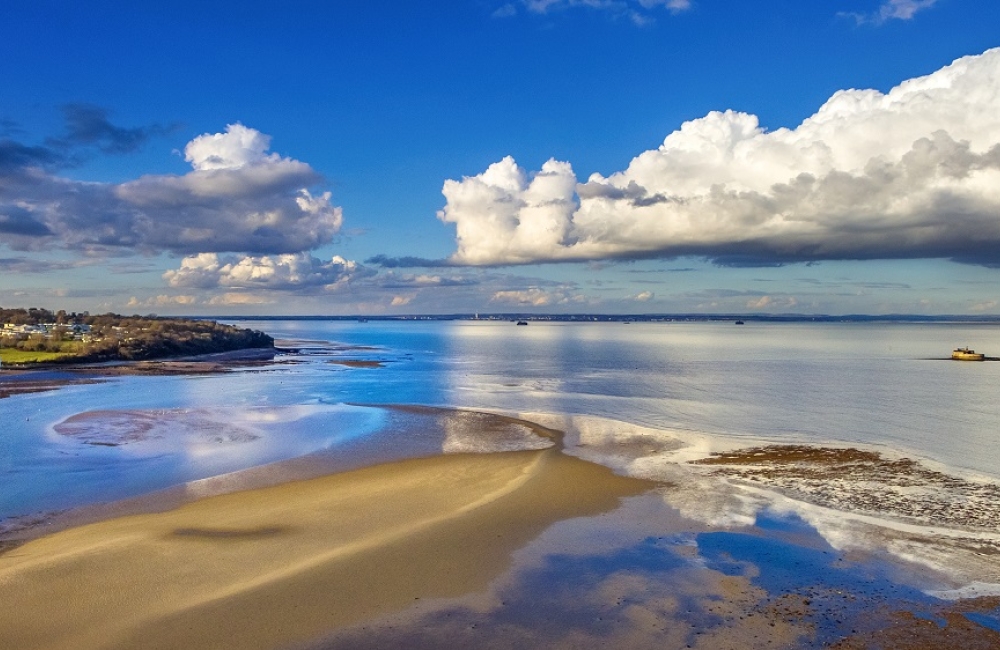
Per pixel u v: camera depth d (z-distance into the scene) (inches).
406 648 542.0
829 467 1159.6
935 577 683.4
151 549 753.6
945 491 1006.4
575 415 1763.0
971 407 1927.9
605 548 762.2
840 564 717.9
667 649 540.7
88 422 1620.3
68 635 558.6
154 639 551.8
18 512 916.6
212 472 1139.9
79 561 713.6
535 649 541.0
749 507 922.1
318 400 2097.7
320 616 592.4
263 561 722.8
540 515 880.3
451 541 779.4
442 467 1175.6
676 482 1054.4
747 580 674.8
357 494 999.6
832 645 545.3
